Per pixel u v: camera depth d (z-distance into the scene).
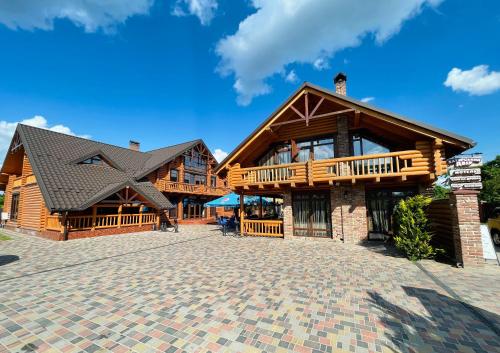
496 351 3.09
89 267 7.22
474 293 4.87
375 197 11.44
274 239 12.38
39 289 5.36
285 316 4.01
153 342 3.33
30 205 15.87
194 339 3.39
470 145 8.54
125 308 4.38
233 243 11.45
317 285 5.45
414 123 9.04
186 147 25.95
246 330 3.60
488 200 22.53
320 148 12.59
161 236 14.42
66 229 12.88
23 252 9.60
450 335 3.44
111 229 15.25
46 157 15.43
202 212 28.58
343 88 12.82
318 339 3.36
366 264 7.21
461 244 6.71
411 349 3.13
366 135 11.81
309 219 12.13
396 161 9.69
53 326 3.78
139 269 6.95
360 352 3.07
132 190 16.77
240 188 12.73
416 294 4.86
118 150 23.86
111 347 3.24
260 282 5.69
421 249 7.54
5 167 19.73
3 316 4.11
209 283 5.66
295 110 11.32
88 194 14.52
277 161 13.62
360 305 4.39
